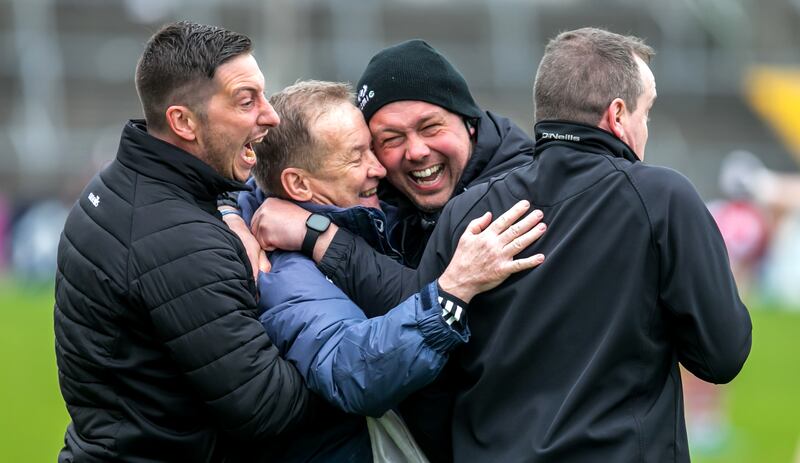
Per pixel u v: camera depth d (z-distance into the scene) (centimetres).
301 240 1148
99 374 1079
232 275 1056
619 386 1012
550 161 1060
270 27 7650
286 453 1128
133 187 1078
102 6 8338
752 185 5616
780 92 8350
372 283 1120
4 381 3609
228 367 1036
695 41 8738
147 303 1048
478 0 8719
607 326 1014
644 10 8844
